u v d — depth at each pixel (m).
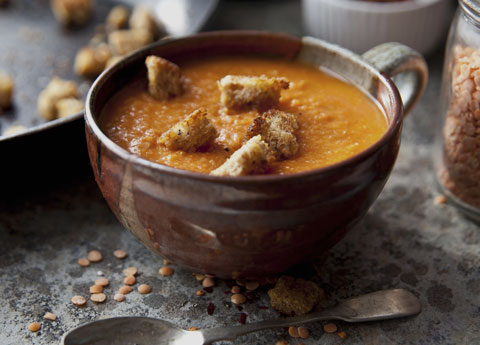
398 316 0.34
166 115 0.36
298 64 0.40
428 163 0.43
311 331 0.34
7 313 0.35
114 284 0.36
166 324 0.33
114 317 0.34
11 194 0.40
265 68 0.40
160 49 0.38
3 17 0.54
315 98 0.38
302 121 0.36
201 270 0.34
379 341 0.34
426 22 0.49
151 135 0.35
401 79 0.40
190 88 0.38
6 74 0.48
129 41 0.49
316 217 0.32
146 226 0.32
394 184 0.42
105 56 0.49
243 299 0.35
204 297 0.35
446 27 0.52
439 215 0.40
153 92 0.37
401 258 0.37
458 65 0.38
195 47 0.39
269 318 0.35
